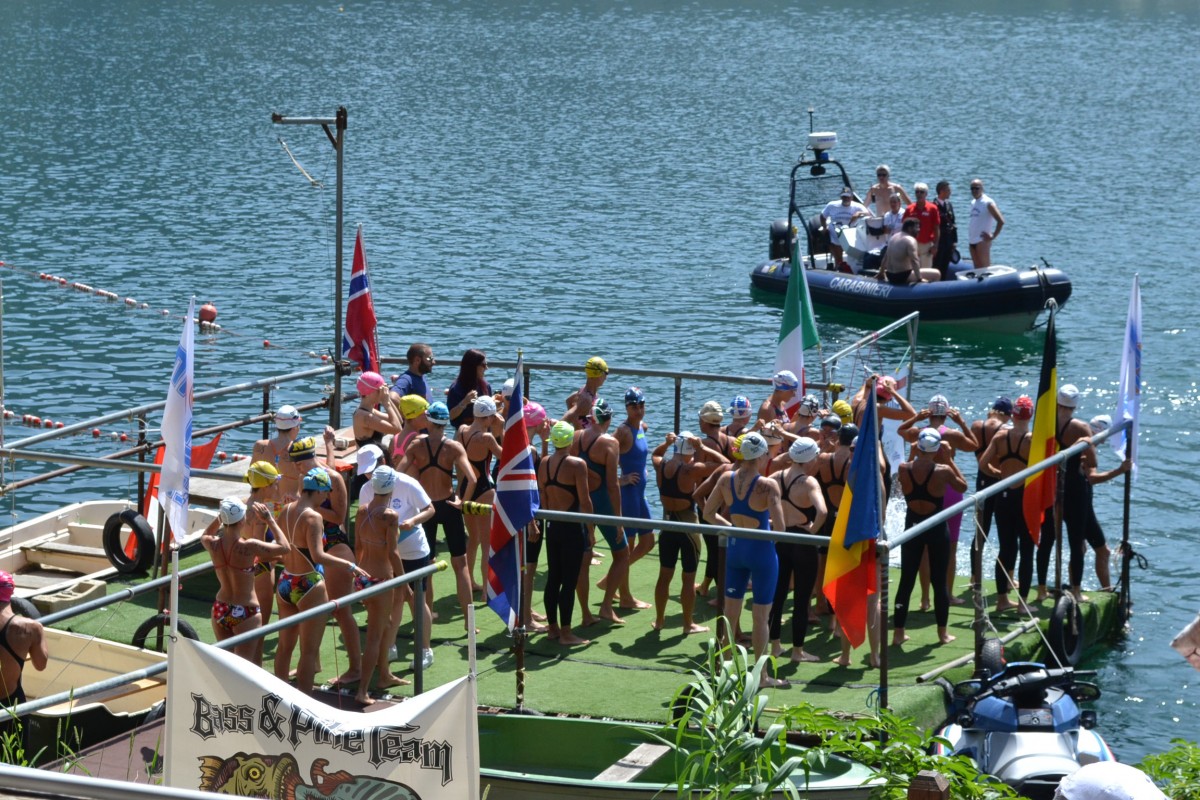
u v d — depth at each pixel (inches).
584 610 606.9
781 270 1529.3
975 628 565.0
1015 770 477.7
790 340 770.8
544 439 658.8
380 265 1626.5
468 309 1448.1
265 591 553.0
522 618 526.0
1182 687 633.0
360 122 2706.7
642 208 1984.5
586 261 1669.5
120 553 669.9
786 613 632.4
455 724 311.7
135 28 4328.3
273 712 317.4
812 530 557.9
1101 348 1314.0
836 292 1457.9
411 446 581.0
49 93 2979.8
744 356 1301.7
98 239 1722.4
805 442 556.1
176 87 3122.5
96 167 2206.0
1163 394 1175.6
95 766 454.6
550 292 1523.1
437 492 578.9
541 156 2384.4
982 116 2847.0
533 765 491.8
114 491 992.2
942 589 601.9
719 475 582.9
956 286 1379.2
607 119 2792.8
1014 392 1205.7
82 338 1318.9
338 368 805.2
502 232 1814.7
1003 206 1963.6
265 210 1921.8
